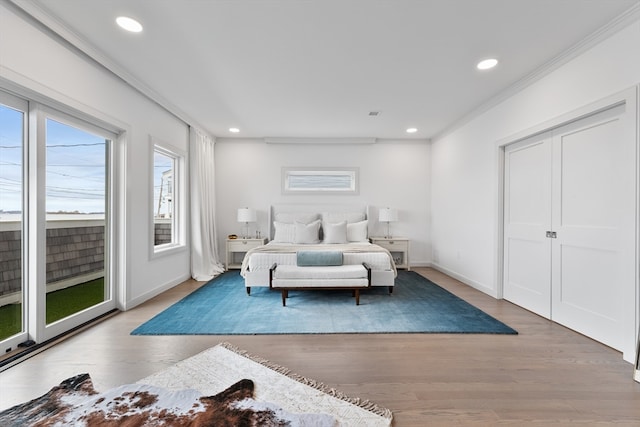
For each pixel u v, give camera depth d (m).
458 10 1.97
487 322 2.65
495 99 3.40
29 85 1.96
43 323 2.17
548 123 2.65
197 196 4.51
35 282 2.11
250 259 3.64
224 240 5.40
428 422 1.39
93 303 2.71
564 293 2.57
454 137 4.52
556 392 1.62
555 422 1.39
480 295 3.58
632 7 1.89
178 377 1.75
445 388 1.66
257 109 3.90
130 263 3.04
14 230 2.05
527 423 1.38
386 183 5.45
